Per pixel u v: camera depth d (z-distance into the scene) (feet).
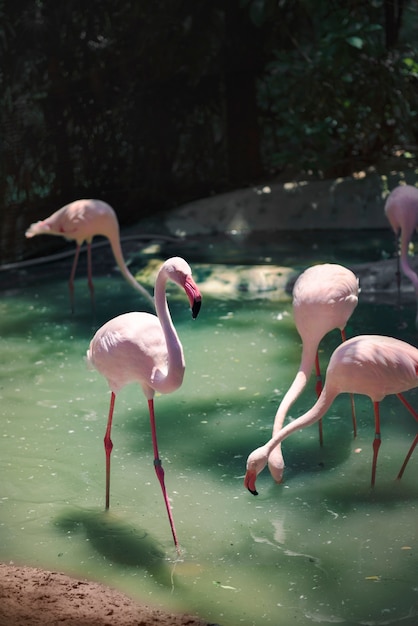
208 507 12.16
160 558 10.93
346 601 9.89
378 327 18.88
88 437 14.51
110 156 28.25
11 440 14.40
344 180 28.63
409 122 29.01
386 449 13.65
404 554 10.82
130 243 27.40
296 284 14.19
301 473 13.02
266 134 31.65
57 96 26.58
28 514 12.13
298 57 29.81
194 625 9.22
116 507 12.27
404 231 19.99
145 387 11.73
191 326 19.75
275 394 15.89
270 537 11.34
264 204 28.66
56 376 17.17
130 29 27.76
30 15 25.57
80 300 22.18
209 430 14.56
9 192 25.80
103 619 9.20
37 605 9.46
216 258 25.00
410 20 33.17
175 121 29.60
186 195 30.37
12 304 22.02
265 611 9.73
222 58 29.94
